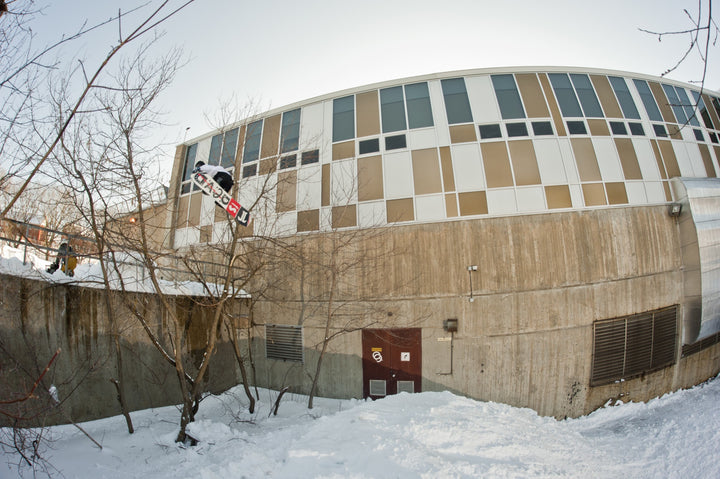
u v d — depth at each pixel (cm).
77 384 794
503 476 554
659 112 1315
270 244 1140
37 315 735
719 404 1113
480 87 1254
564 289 1116
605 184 1180
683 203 1216
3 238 737
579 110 1241
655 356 1195
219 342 1184
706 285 1195
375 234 1159
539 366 1103
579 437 889
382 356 1142
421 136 1219
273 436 670
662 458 837
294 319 1230
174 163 1588
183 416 755
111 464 638
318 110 1335
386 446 559
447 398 922
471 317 1112
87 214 815
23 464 590
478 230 1132
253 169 1356
